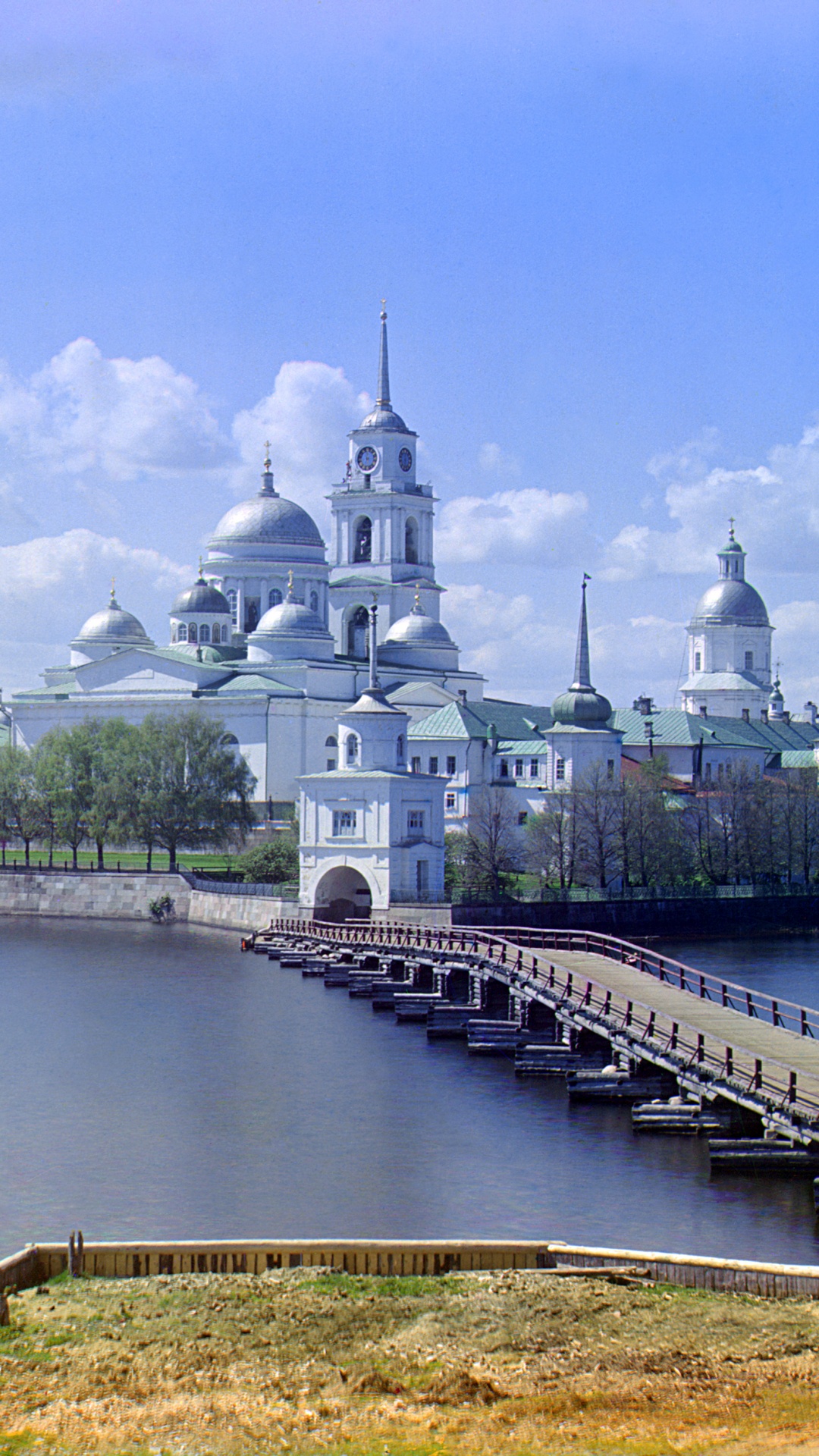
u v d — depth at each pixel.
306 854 184.62
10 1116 96.69
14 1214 76.38
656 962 163.00
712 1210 75.25
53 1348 52.12
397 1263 59.16
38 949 180.62
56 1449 46.50
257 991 148.62
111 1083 106.06
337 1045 120.31
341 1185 80.69
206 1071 110.12
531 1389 49.56
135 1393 49.44
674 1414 48.09
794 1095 81.50
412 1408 48.53
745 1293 56.75
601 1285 57.16
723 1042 86.75
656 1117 90.69
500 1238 71.50
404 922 175.50
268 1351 51.88
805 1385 49.50
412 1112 96.81
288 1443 46.78
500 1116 95.50
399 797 180.62
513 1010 122.94
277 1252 59.09
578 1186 79.62
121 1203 78.12
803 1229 72.06
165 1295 56.19
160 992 147.62
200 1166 84.56
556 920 189.62
